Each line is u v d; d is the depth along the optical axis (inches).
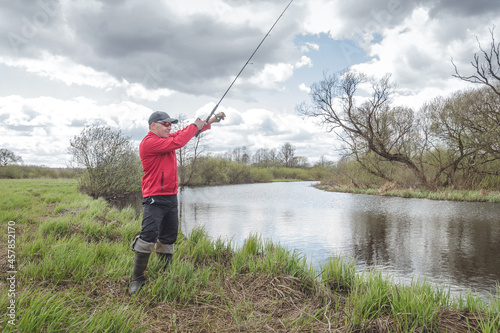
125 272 117.3
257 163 2365.9
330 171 1360.7
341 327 83.8
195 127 114.9
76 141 636.7
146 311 88.9
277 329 81.9
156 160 108.5
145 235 106.0
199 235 197.3
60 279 104.5
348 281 127.7
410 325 84.2
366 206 550.9
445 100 842.8
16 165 1572.3
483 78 696.4
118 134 663.1
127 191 723.4
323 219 397.1
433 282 170.1
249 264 132.8
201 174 1354.6
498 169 796.6
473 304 96.0
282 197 749.3
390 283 113.5
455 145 810.2
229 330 80.3
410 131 905.5
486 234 307.3
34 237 173.6
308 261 201.8
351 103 879.7
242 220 384.2
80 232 197.3
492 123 749.3
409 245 259.9
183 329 80.3
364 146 896.9
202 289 107.0
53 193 577.3
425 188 833.5
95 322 74.5
